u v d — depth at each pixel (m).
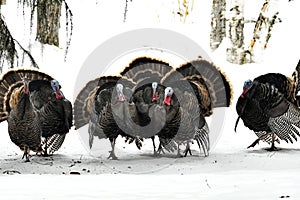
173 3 36.06
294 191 11.95
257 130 20.73
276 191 11.98
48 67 29.06
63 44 31.62
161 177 14.44
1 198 11.41
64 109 19.34
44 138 20.31
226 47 31.39
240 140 22.38
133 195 11.77
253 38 30.45
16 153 20.45
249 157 18.70
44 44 30.94
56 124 19.33
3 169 17.41
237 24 30.33
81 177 14.49
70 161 18.61
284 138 20.14
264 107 20.12
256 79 20.52
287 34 32.25
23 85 18.84
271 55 30.73
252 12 35.03
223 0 31.70
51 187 12.70
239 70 29.39
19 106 18.06
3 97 19.42
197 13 35.22
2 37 18.41
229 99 20.58
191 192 12.08
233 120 24.23
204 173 15.79
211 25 31.75
